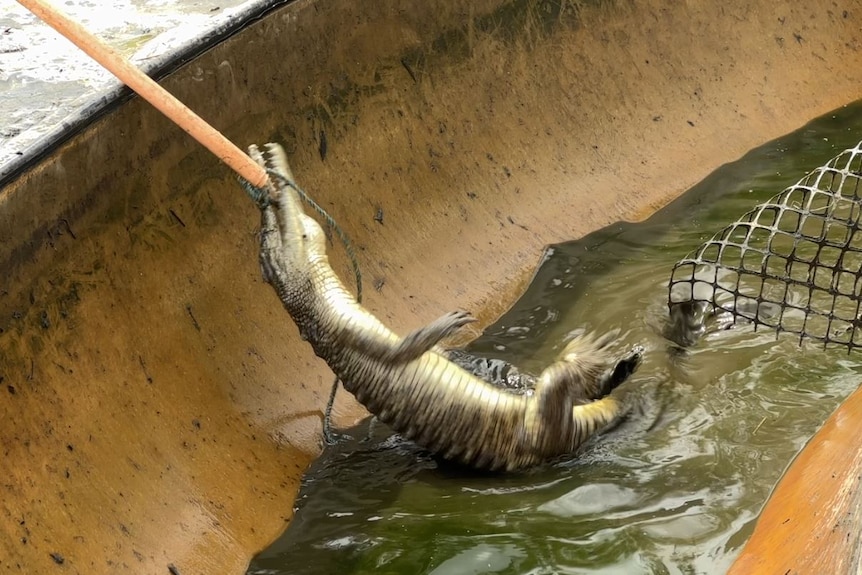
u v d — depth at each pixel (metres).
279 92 8.68
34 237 6.49
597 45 11.97
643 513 6.75
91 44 6.65
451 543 6.56
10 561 5.62
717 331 8.78
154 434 6.87
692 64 12.75
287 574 6.47
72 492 6.16
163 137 7.59
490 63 10.91
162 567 6.29
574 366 7.29
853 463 6.27
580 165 11.27
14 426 6.06
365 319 7.00
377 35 9.73
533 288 9.91
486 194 10.38
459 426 7.06
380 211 9.41
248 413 7.62
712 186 11.73
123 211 7.30
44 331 6.50
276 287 7.14
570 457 7.36
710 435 7.49
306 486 7.36
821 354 8.37
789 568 5.57
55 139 6.66
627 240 10.68
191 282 7.72
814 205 10.98
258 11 8.34
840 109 13.41
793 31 13.73
